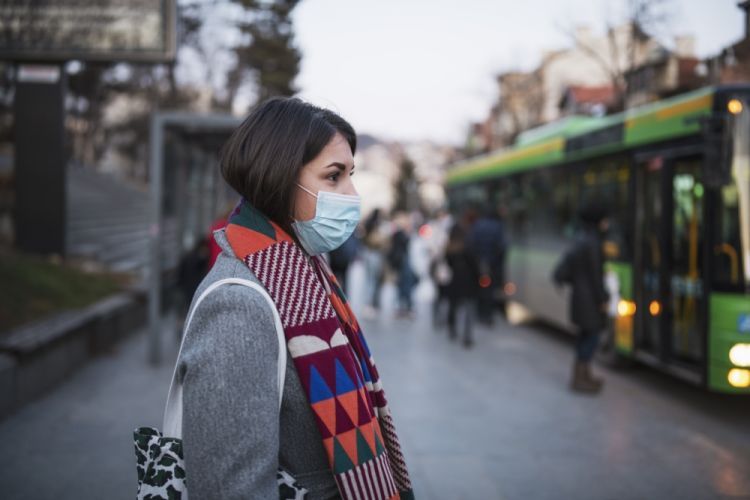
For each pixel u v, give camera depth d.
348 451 1.39
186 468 1.30
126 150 45.91
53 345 7.50
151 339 8.72
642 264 8.29
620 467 5.33
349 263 12.20
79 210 19.06
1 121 22.91
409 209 42.00
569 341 11.26
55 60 11.41
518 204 13.70
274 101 1.58
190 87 21.92
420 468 5.26
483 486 4.89
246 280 1.40
